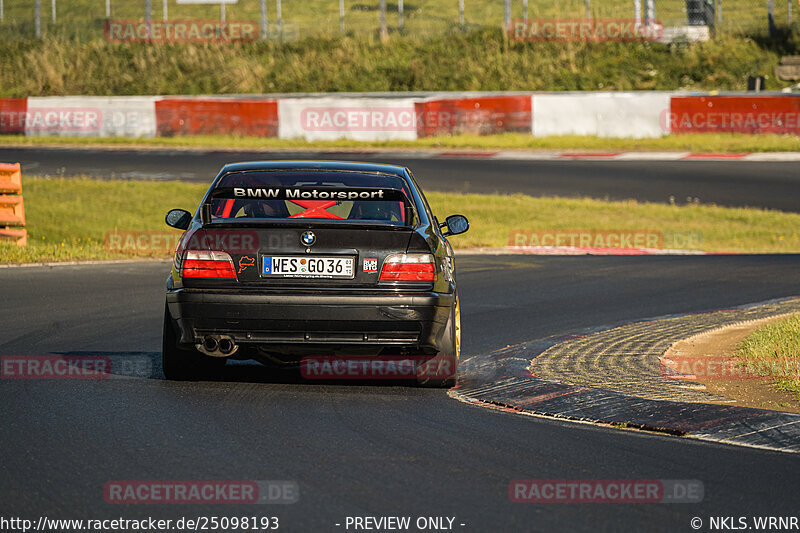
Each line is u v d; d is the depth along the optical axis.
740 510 15.99
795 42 177.00
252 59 177.88
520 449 19.73
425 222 26.50
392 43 180.88
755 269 59.09
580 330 36.88
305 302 24.30
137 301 42.66
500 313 41.72
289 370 28.55
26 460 18.44
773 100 129.75
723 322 37.91
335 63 175.25
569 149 128.75
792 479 17.67
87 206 83.00
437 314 24.92
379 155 122.44
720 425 21.34
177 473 17.75
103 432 20.64
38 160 115.75
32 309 39.66
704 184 104.06
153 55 180.50
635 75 166.00
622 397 24.02
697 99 131.38
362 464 18.45
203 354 26.17
